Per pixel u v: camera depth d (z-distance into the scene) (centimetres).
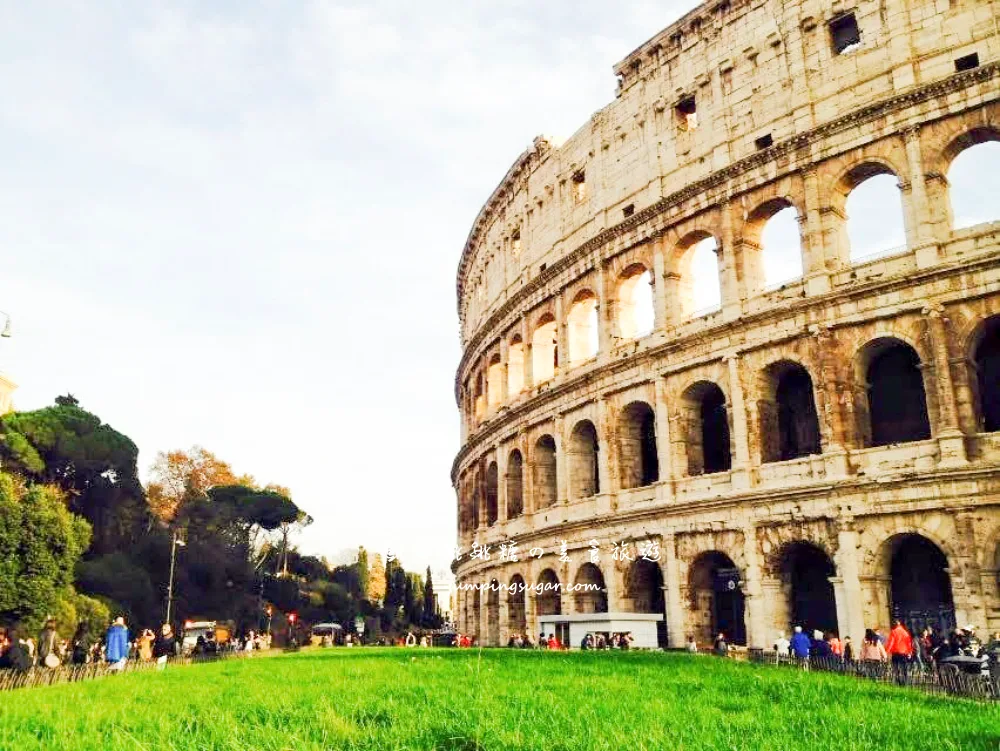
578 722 1806
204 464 17400
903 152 5297
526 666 3647
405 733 1664
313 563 18412
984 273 4828
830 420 5269
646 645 5847
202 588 12688
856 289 5234
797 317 5538
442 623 19838
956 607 4606
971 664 3778
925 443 4897
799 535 5300
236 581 13662
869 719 2027
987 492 4600
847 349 5322
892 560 5300
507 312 8694
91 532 9988
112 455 11562
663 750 1503
